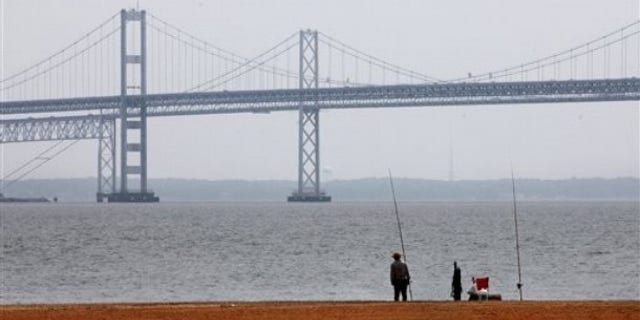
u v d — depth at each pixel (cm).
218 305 9406
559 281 15788
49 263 19262
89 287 15300
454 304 9281
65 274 17188
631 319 8356
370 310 8856
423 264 18712
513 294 14062
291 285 15438
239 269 17950
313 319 8369
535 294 14088
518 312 8688
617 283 15500
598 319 8356
